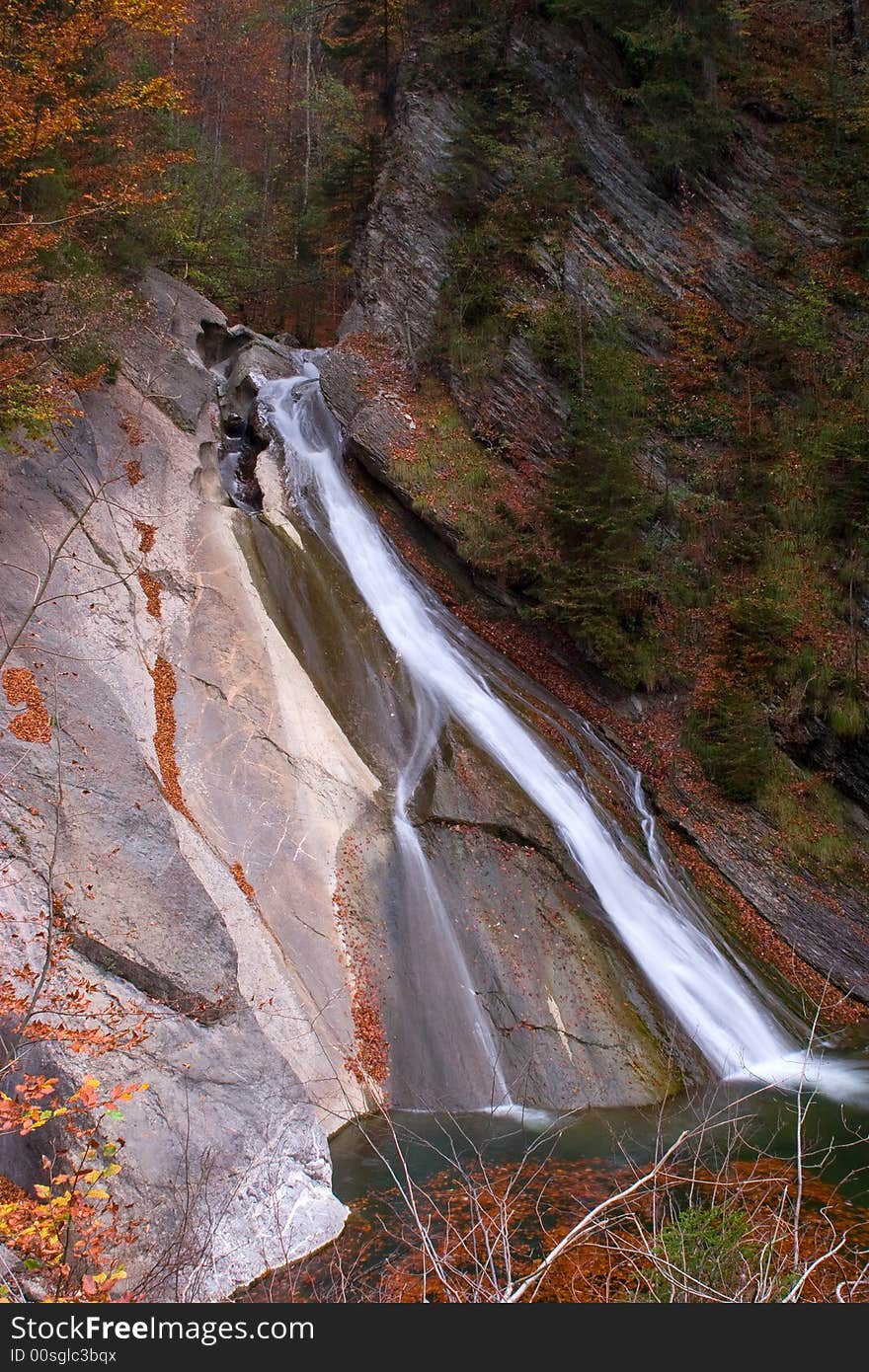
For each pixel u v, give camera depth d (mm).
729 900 14102
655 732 16078
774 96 24844
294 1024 9602
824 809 15578
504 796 13453
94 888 8289
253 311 29297
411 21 26000
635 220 22188
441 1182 8125
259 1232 6926
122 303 17625
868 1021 13180
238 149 35469
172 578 14039
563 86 23344
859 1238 7062
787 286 21906
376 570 16859
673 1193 7777
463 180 21922
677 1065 11016
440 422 19328
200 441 17391
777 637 16375
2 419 12562
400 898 11773
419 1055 10414
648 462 18906
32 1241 5332
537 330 19797
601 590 16094
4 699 9516
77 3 13789
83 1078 6641
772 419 19766
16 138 13406
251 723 12797
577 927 12203
